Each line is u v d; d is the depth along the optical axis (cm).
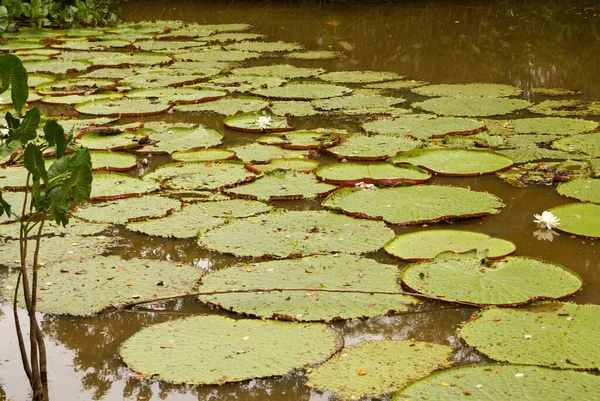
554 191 486
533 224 430
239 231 417
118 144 595
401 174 511
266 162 546
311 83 838
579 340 290
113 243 407
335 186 494
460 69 910
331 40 1159
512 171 524
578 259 380
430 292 336
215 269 372
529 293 333
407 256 378
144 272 368
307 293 341
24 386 278
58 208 270
